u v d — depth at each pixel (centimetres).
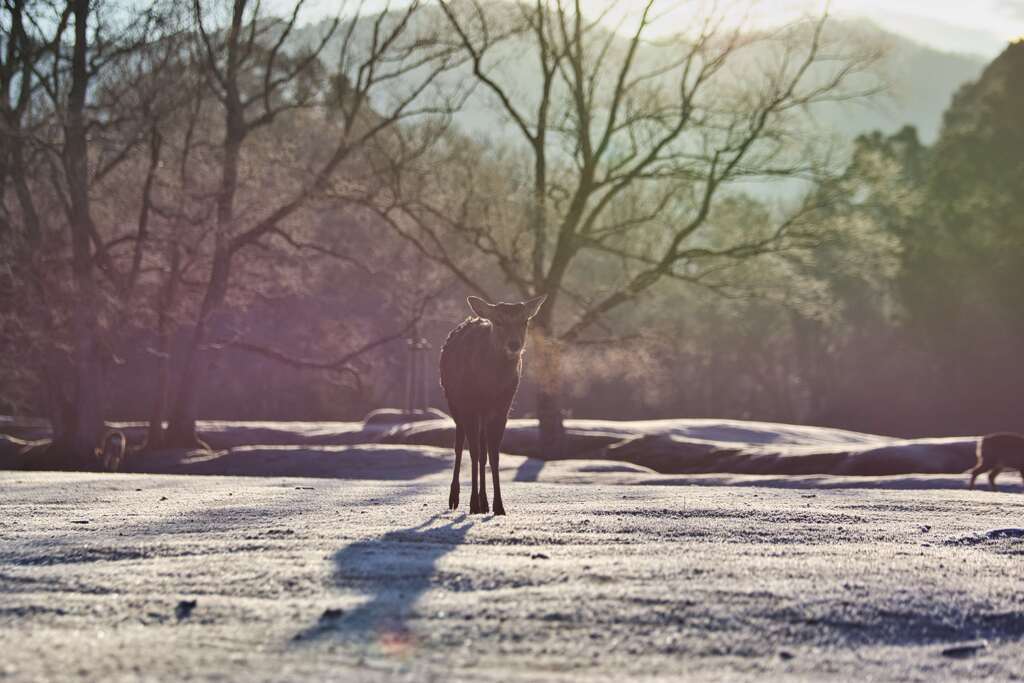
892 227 6128
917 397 7494
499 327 1187
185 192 3803
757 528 1017
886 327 7662
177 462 3562
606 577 736
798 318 7700
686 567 772
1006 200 6538
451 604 663
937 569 797
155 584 730
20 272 3453
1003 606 689
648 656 571
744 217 3819
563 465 3005
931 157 7494
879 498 1485
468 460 3167
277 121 4847
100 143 3741
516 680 521
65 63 3988
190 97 3828
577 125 3766
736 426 4416
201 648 571
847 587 714
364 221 4344
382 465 3203
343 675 521
